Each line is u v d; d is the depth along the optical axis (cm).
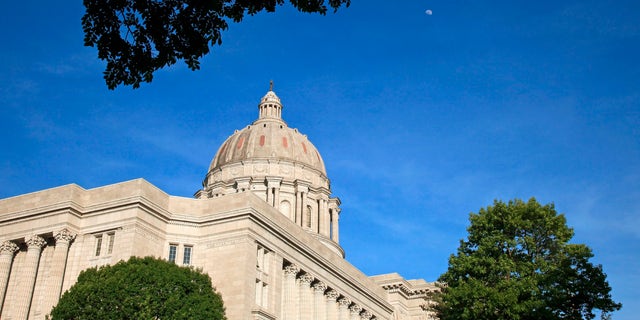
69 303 4138
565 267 5006
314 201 8800
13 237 5572
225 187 8712
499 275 5169
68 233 5400
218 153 9400
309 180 8931
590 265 5062
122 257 5178
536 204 5384
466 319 5006
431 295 6291
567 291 4972
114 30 2144
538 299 4897
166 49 2205
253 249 5588
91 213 5522
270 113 9644
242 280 5359
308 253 6412
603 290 4972
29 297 5259
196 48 2219
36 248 5450
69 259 5391
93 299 4088
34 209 5550
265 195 8525
